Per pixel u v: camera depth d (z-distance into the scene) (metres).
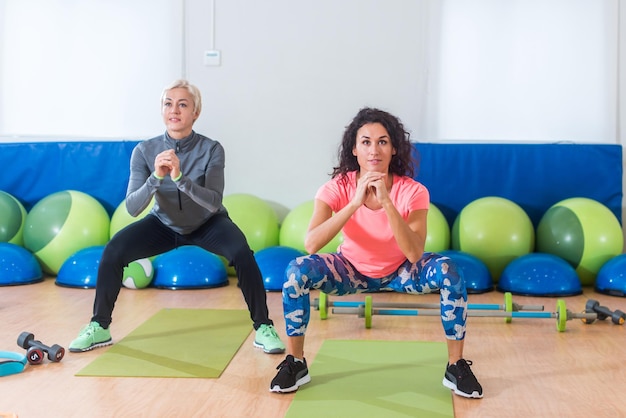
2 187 5.86
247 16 5.82
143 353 3.45
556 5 5.62
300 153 5.87
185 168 3.61
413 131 5.77
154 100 5.87
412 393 2.90
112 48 5.86
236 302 4.64
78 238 5.39
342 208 2.99
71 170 5.84
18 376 3.09
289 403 2.79
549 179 5.61
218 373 3.14
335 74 5.80
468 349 3.61
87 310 4.38
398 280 3.05
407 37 5.73
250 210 5.52
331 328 4.00
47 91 5.91
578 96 5.64
